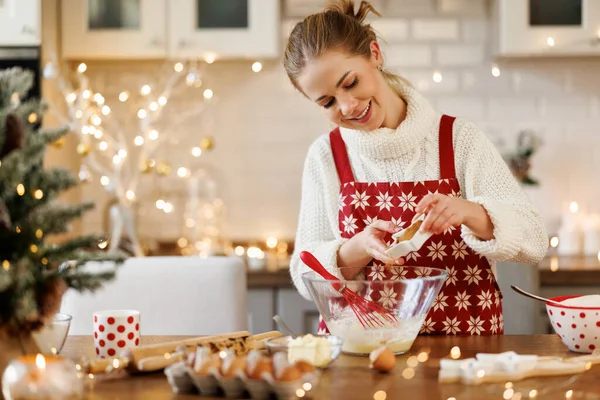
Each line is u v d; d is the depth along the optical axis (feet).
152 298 6.68
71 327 6.62
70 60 11.35
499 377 3.91
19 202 3.87
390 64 11.46
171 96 11.59
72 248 3.95
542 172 11.50
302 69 5.29
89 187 11.50
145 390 3.88
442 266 5.65
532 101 11.46
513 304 8.91
